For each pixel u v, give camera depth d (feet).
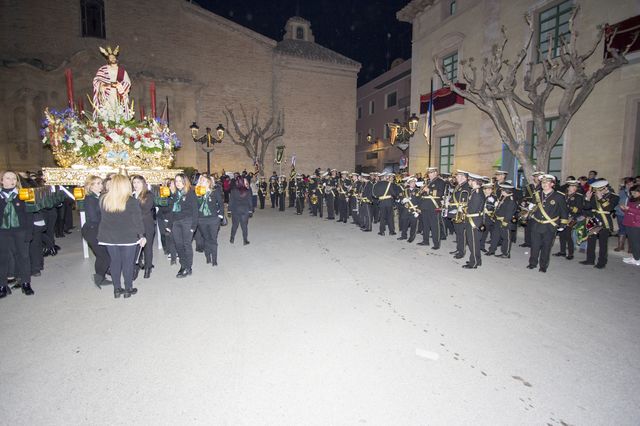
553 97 42.78
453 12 59.93
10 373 11.81
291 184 69.97
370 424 9.57
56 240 34.32
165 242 28.68
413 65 69.05
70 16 73.05
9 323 15.53
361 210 42.86
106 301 18.19
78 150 26.91
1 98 68.13
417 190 34.24
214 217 25.13
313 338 14.25
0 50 69.21
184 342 13.88
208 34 85.56
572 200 27.40
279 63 93.15
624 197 29.68
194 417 9.80
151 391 10.90
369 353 13.12
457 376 11.73
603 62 33.37
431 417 9.84
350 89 100.48
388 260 27.17
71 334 14.52
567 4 41.50
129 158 28.84
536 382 11.43
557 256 28.68
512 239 34.60
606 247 24.50
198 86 82.58
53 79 71.26
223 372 11.89
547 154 36.37
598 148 38.40
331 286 20.76
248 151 87.92
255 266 25.31
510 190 27.81
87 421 9.64
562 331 14.93
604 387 11.18
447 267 25.11
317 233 40.01
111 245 18.24
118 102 30.71
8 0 69.36
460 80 57.31
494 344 13.82
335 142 99.76
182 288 20.36
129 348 13.41
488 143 51.90
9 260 20.84
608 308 17.42
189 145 83.05
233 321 15.84
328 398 10.61
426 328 15.19
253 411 10.05
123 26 77.15
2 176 18.39
